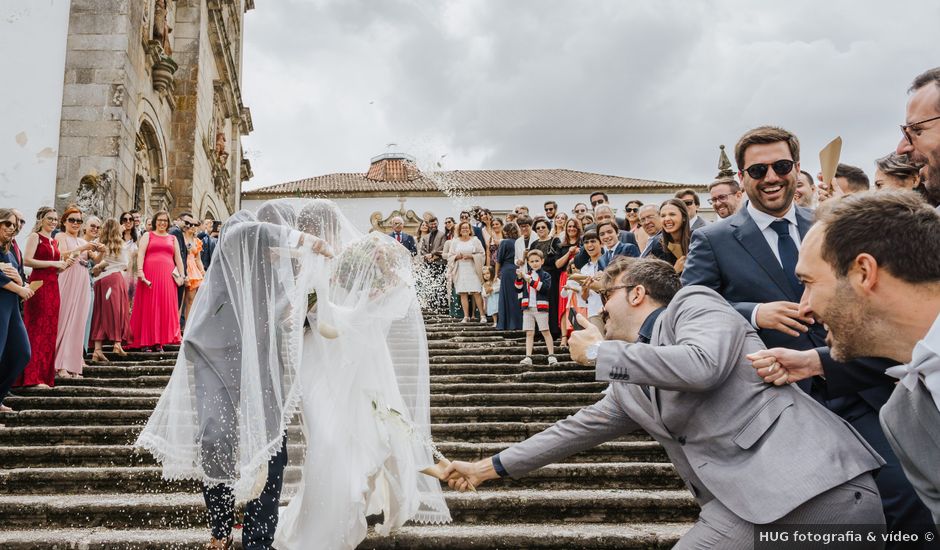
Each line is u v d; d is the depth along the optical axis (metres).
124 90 12.97
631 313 2.84
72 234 8.30
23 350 6.06
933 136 2.54
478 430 5.91
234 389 3.47
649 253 6.98
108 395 7.14
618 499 4.39
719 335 2.38
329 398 3.62
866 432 2.74
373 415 3.71
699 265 3.38
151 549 3.84
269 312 3.55
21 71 12.05
